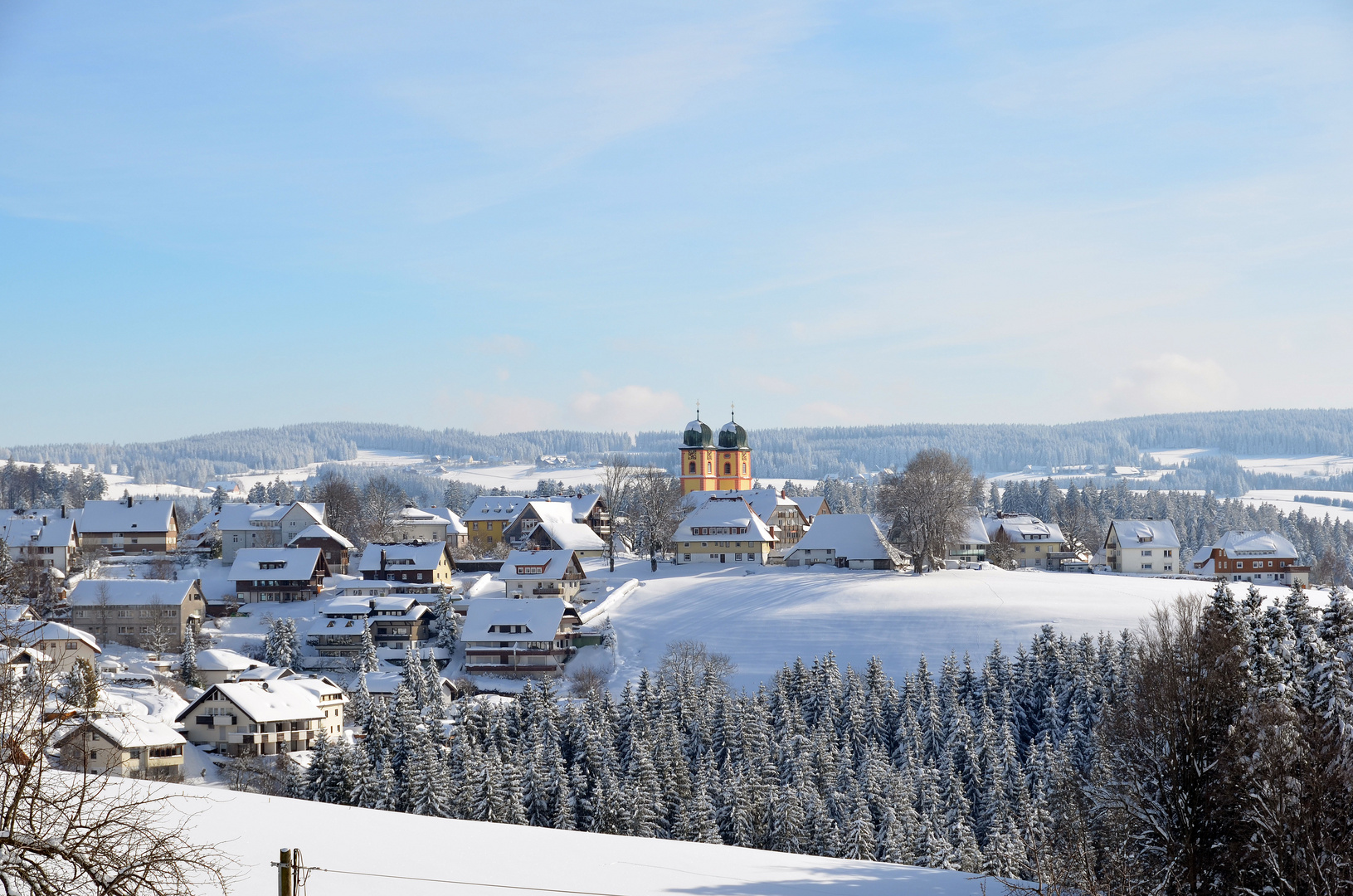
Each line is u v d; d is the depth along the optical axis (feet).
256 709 293.02
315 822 101.91
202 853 84.74
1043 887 104.17
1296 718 112.06
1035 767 264.93
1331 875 97.71
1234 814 107.24
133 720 256.32
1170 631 167.22
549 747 265.54
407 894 79.51
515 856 96.12
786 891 96.68
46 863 53.11
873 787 253.85
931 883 108.68
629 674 404.77
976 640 407.03
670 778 256.32
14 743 51.11
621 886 89.15
